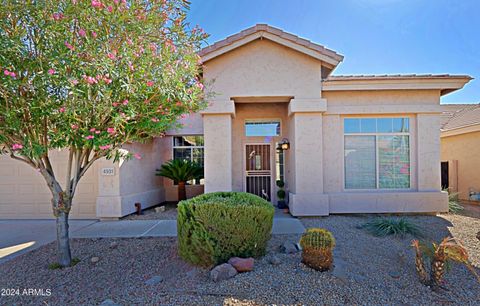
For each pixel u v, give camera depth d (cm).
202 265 506
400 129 966
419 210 929
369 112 944
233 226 493
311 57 925
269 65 933
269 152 1141
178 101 537
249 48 936
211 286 425
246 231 498
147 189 1209
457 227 777
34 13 422
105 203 964
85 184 998
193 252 506
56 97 432
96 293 435
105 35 462
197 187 1423
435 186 940
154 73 493
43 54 427
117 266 541
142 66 479
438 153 941
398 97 948
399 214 933
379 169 963
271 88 930
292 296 391
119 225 874
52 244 694
